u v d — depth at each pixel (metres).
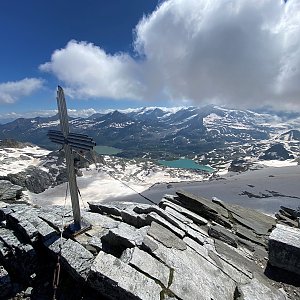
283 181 81.94
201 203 13.16
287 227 10.48
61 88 9.84
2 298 8.66
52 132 10.83
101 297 7.66
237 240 11.20
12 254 9.56
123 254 8.12
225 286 7.98
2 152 123.75
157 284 7.10
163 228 9.86
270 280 8.98
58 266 7.99
